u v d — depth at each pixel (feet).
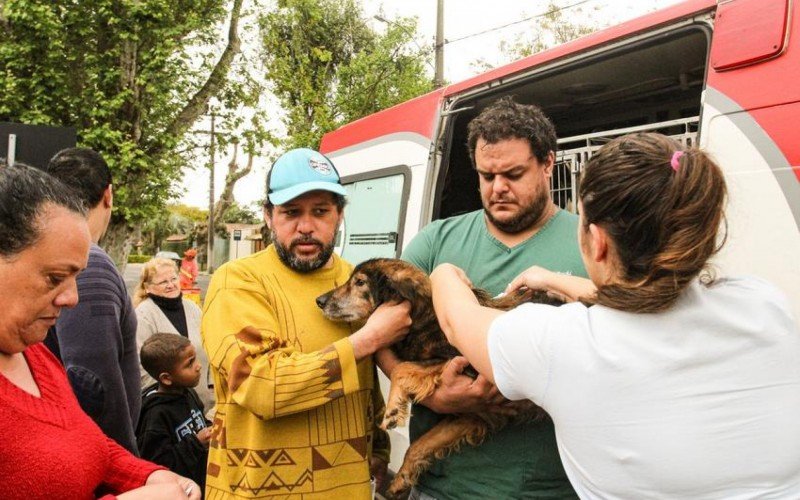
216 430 6.89
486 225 7.93
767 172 8.01
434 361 7.02
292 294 7.17
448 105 14.85
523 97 16.33
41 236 4.53
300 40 64.54
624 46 11.18
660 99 16.63
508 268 7.45
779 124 7.98
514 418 6.60
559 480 6.60
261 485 6.42
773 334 4.12
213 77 49.83
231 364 6.33
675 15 10.12
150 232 181.68
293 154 7.22
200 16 47.14
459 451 6.95
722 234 7.27
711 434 3.95
